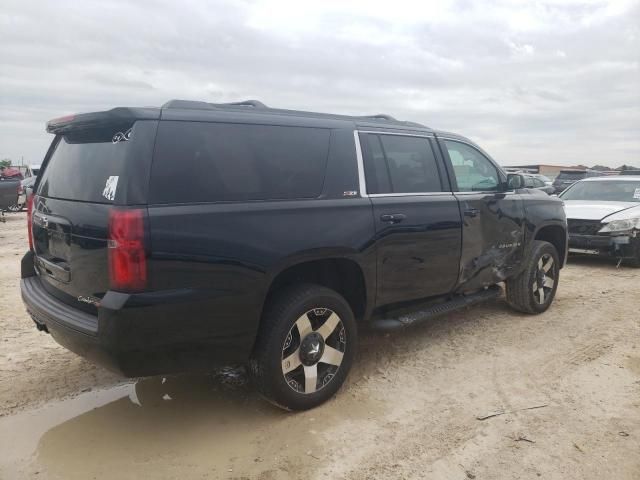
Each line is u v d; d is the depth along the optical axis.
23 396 3.88
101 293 2.99
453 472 2.99
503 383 4.16
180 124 3.13
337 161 3.85
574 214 9.42
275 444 3.27
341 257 3.70
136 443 3.28
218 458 3.12
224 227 3.12
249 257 3.21
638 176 10.82
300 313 3.50
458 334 5.31
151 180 2.94
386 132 4.30
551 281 6.08
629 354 4.77
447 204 4.57
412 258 4.25
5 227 14.19
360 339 5.14
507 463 3.07
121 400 3.85
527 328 5.50
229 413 3.68
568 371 4.39
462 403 3.82
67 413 3.65
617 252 8.92
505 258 5.32
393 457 3.13
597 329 5.48
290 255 3.39
